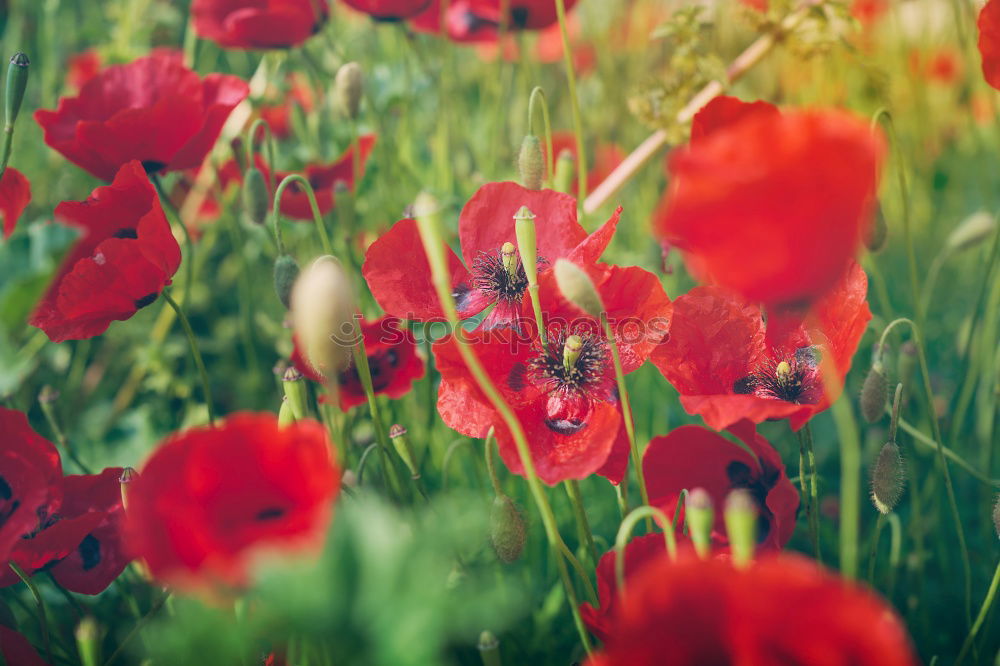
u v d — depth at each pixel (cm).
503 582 61
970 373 70
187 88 68
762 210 45
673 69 75
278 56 80
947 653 66
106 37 94
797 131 45
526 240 54
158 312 90
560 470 53
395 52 103
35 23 109
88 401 84
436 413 73
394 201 79
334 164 75
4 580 57
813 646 45
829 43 71
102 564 59
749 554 48
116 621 66
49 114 68
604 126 99
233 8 78
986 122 103
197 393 85
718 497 59
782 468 57
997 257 73
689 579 45
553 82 118
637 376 77
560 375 56
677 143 72
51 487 56
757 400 53
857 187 46
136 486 48
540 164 62
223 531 48
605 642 55
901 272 98
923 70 94
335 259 51
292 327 64
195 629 47
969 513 73
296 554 46
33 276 49
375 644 46
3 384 53
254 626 47
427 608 45
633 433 54
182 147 66
